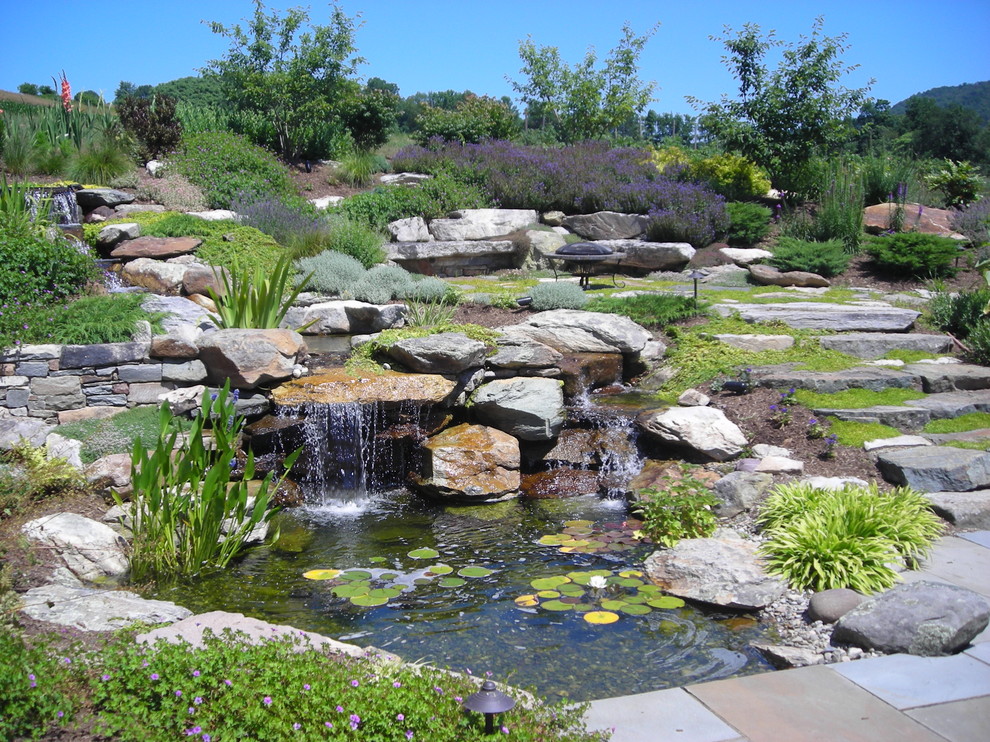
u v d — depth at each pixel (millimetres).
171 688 3252
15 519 5695
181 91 37875
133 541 5336
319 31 17906
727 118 17297
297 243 11742
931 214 15961
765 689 3719
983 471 6254
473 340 8227
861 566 4945
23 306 7602
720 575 5129
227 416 5562
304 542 6160
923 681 3770
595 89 23125
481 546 6055
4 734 3016
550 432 7715
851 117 16969
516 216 14914
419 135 20625
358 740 2986
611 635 4559
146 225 11461
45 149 14164
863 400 7754
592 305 10430
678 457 7461
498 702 2930
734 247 14875
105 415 7254
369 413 7492
